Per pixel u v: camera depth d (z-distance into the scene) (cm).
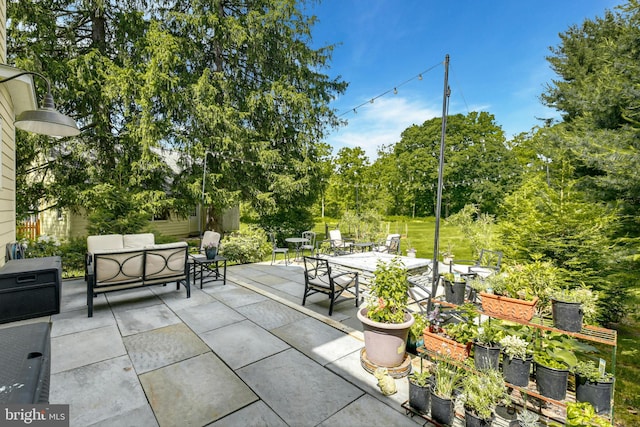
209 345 292
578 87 910
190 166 998
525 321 219
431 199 2419
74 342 293
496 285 243
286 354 277
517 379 204
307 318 364
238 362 262
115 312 376
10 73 310
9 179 447
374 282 275
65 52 826
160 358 266
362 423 193
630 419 226
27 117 280
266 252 841
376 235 1020
